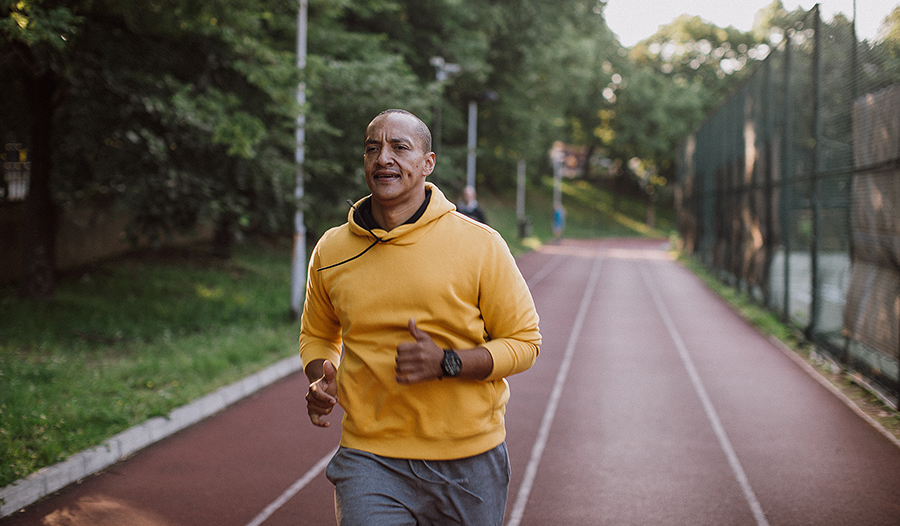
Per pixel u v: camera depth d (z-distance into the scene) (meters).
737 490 4.65
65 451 4.90
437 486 2.29
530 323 2.34
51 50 7.60
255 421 6.17
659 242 44.88
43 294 10.22
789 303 10.80
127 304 10.80
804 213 9.99
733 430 5.97
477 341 2.33
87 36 8.96
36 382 6.46
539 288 17.14
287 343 8.91
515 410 6.57
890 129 6.38
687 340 10.29
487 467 2.34
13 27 6.14
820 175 8.86
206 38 9.76
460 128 28.56
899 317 6.25
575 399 6.98
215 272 14.55
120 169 9.26
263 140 9.90
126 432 5.37
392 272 2.26
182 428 5.94
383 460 2.31
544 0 29.86
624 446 5.55
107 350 8.23
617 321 12.06
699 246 22.88
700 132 22.58
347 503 2.26
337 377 2.40
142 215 8.98
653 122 56.88
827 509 4.34
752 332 11.00
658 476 4.90
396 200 2.28
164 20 8.98
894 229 6.30
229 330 9.66
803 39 9.78
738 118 15.14
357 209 2.37
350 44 13.84
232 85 10.29
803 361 8.75
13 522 4.07
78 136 9.51
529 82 33.09
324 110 12.05
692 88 59.12
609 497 4.53
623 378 7.89
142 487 4.65
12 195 12.17
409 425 2.30
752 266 13.59
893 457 5.29
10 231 11.81
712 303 14.46
